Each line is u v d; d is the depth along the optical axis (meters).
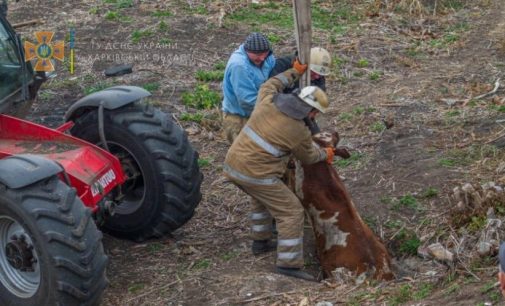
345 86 14.59
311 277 9.06
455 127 12.45
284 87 9.16
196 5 18.61
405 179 11.05
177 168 9.53
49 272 7.80
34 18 18.12
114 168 9.10
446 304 7.76
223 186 11.38
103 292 8.45
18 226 8.23
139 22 17.64
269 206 9.03
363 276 8.97
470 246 9.02
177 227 9.84
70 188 8.09
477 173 10.91
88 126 9.79
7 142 9.29
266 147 8.77
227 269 9.37
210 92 14.26
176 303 8.69
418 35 17.27
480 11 18.72
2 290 8.38
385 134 12.45
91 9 18.39
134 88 9.90
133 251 9.88
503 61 15.42
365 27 17.66
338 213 9.22
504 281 5.54
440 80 14.63
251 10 18.44
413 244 9.60
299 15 9.01
